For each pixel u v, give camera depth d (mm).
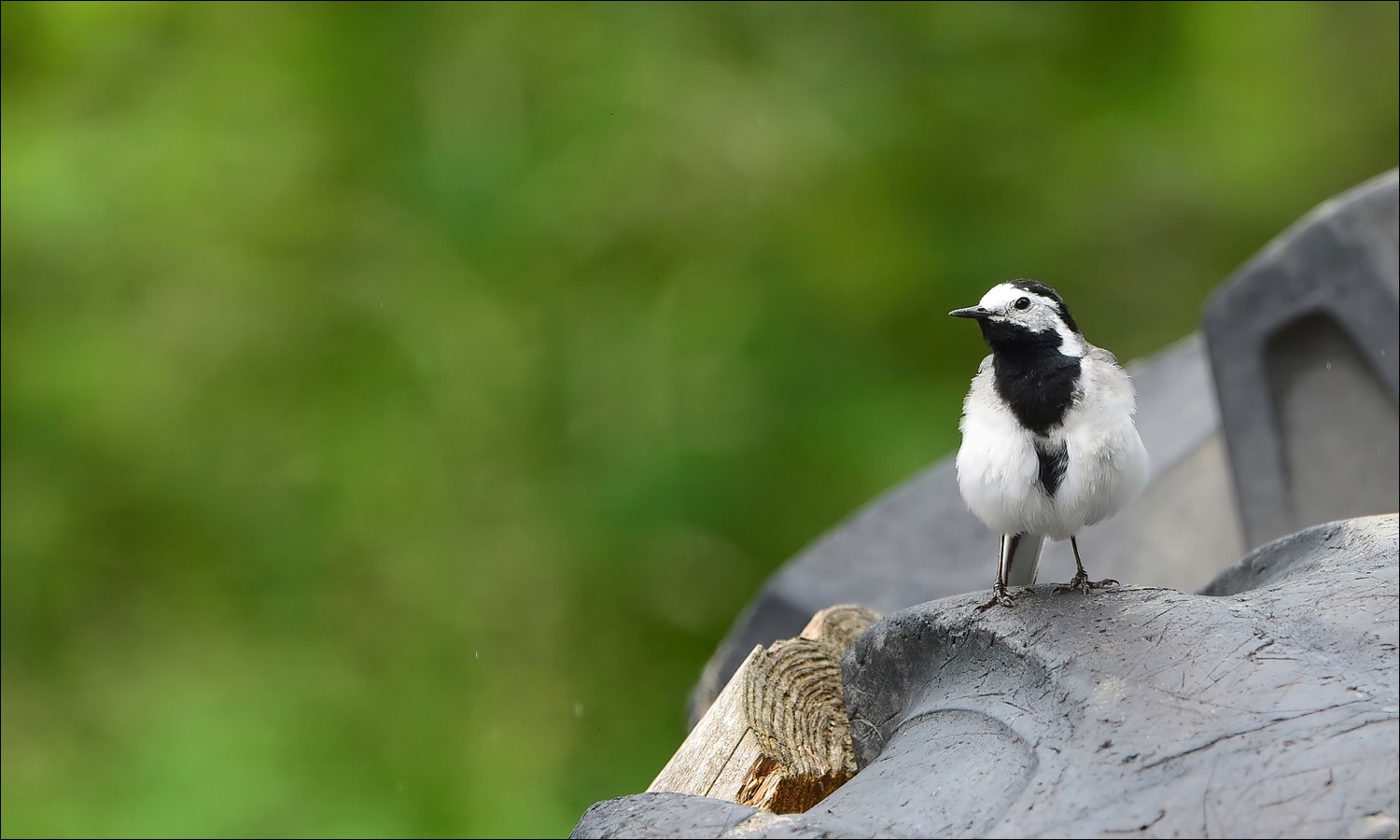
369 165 16031
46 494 15914
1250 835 2994
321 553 15516
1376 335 6367
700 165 15836
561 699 15297
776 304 16141
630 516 15383
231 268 15898
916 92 16969
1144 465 4914
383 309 15844
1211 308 6973
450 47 16328
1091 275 16922
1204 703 3344
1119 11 17359
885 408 15586
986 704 3740
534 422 15938
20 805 14445
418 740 14883
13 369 15695
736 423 15703
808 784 5031
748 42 16688
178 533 15836
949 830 3254
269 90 16062
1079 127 16875
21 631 15828
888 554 8234
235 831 13914
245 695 14977
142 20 16500
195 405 15812
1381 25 16969
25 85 16500
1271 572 4406
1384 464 6535
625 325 15969
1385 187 6410
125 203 15484
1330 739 3150
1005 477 4891
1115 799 3141
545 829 14336
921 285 16250
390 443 15555
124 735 14977
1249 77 16891
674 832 3502
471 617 15406
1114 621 3797
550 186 15531
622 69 15906
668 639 15656
